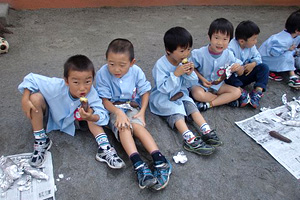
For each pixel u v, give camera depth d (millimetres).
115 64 1882
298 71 3225
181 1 4922
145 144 1944
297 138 2275
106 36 3689
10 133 2072
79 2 4363
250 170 2006
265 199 1818
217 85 2559
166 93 2230
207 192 1829
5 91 2490
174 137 2223
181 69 2125
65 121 2000
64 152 1985
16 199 1632
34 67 2896
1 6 3797
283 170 2020
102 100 2096
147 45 3559
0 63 2906
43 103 1865
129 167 1935
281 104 2732
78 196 1721
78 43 3451
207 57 2430
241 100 2570
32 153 1932
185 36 2043
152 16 4453
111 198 1731
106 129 2215
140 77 2168
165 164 1856
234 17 4723
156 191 1799
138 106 2217
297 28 2852
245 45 2641
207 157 2074
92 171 1878
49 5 4234
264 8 5250
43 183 1742
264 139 2256
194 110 2270
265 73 2641
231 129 2359
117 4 4582
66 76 1738
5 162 1803
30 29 3670
